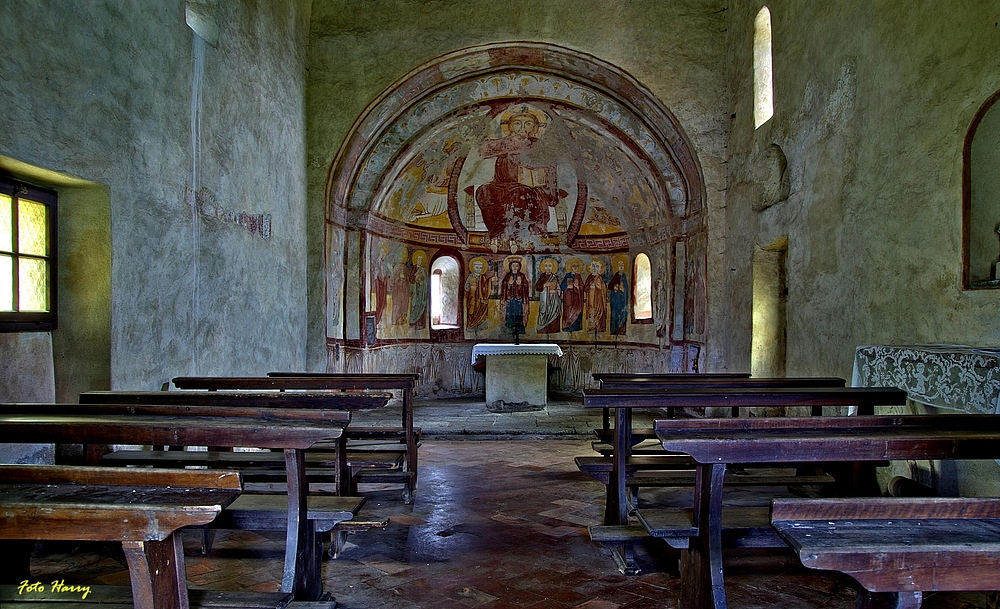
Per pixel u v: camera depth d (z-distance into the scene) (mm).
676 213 11688
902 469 5543
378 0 10734
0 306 4883
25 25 4598
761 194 8484
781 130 8344
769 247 8859
